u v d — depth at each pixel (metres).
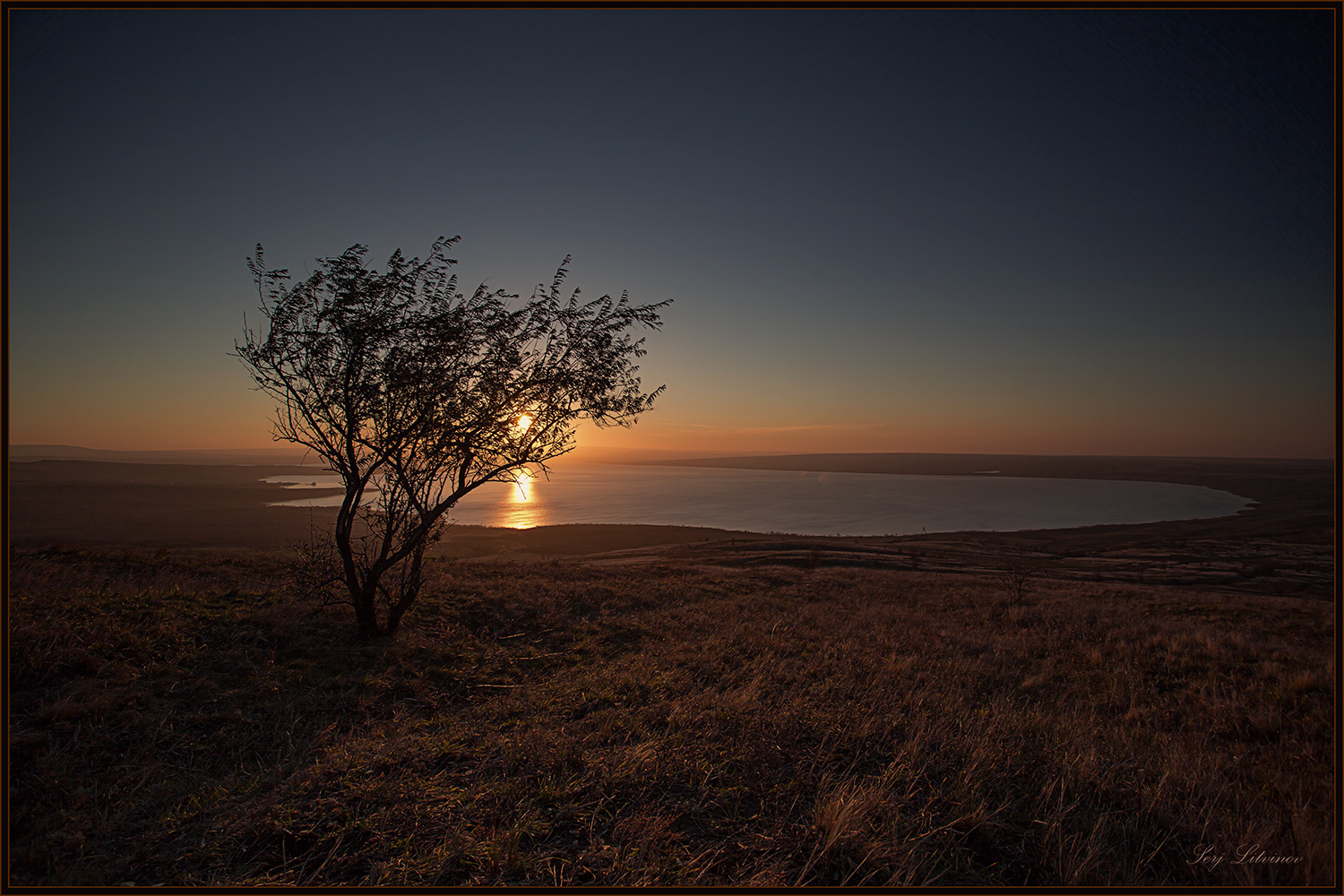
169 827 4.12
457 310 9.39
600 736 5.52
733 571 28.55
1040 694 7.93
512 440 9.98
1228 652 10.34
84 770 4.88
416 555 9.73
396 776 4.77
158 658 7.23
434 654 8.85
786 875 3.41
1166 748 5.48
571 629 11.30
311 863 3.67
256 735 5.83
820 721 5.73
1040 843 3.76
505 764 4.95
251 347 8.62
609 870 3.48
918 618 15.02
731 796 4.32
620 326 10.06
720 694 6.85
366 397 8.93
